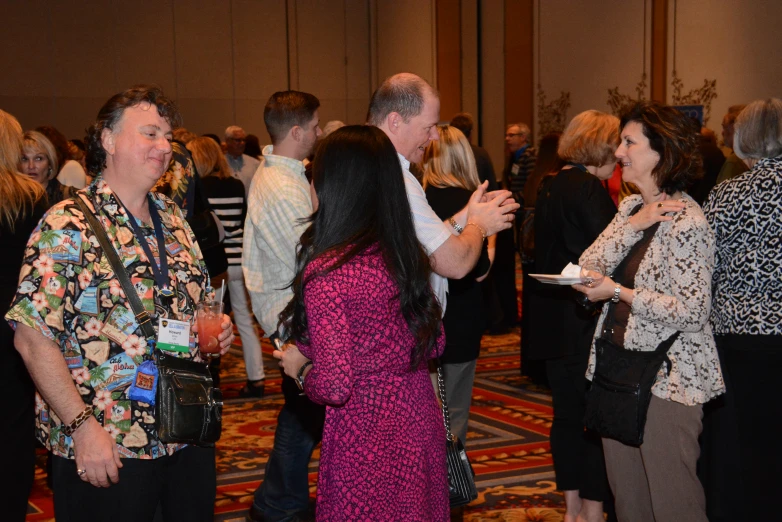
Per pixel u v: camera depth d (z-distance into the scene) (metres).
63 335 1.83
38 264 1.79
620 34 9.95
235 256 5.11
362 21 15.50
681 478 2.38
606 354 2.44
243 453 4.21
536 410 4.86
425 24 13.91
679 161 2.40
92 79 13.42
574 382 3.06
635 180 2.50
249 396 5.34
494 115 12.45
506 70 12.10
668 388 2.34
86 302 1.83
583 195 2.99
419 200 2.24
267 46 14.81
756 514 2.68
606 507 3.29
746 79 8.34
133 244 1.93
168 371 1.89
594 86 10.42
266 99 14.91
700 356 2.35
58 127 13.20
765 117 2.56
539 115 11.46
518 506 3.44
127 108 1.95
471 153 3.06
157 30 13.91
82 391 1.84
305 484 3.13
